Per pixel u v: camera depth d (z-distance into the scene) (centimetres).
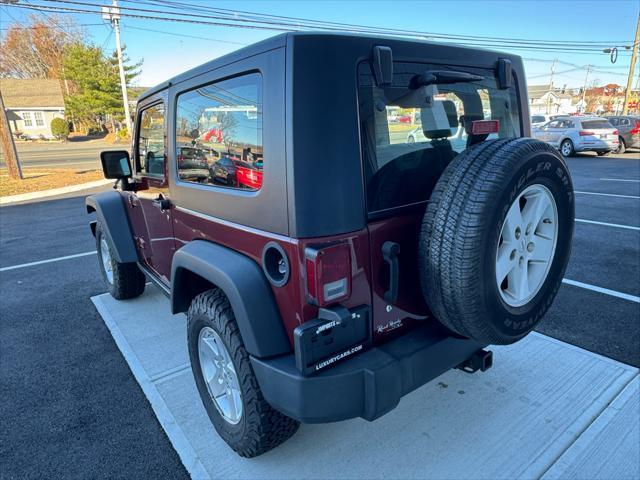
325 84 163
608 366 293
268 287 185
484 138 230
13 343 361
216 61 206
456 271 168
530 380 280
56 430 256
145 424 259
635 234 604
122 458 233
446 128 211
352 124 168
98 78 4384
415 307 202
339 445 233
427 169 203
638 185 991
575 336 333
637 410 250
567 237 209
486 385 276
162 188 286
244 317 181
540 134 1783
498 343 192
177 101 250
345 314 169
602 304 388
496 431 239
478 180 168
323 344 169
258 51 176
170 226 281
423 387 277
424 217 180
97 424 260
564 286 429
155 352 337
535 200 190
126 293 426
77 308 429
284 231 172
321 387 170
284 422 208
